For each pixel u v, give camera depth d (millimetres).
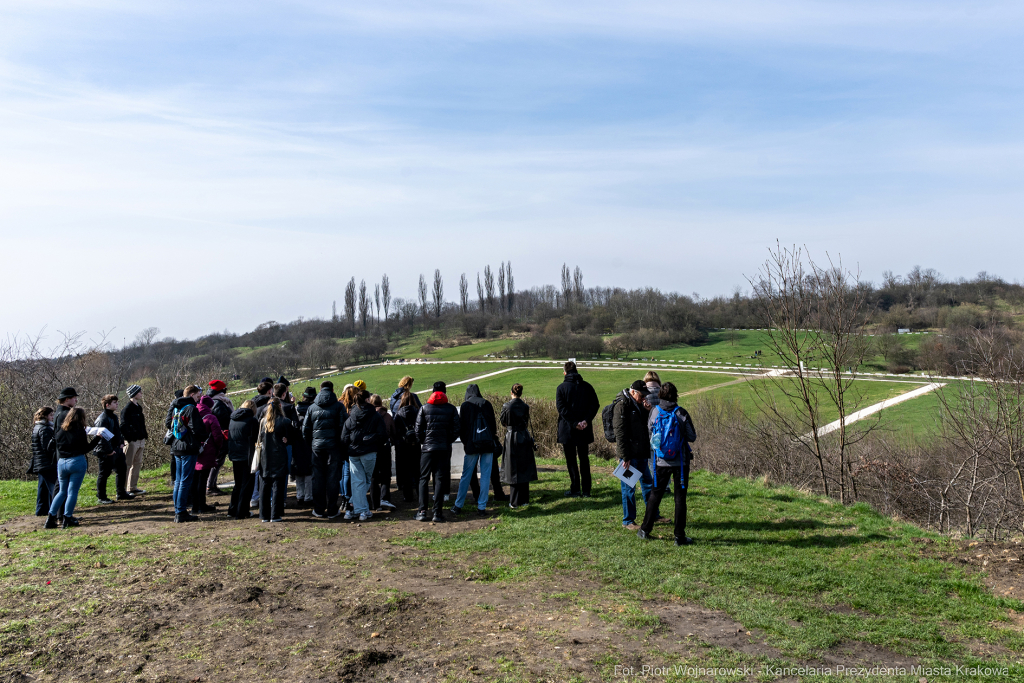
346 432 8484
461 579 6133
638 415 7809
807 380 12289
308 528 8086
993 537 11906
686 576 6121
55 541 7359
